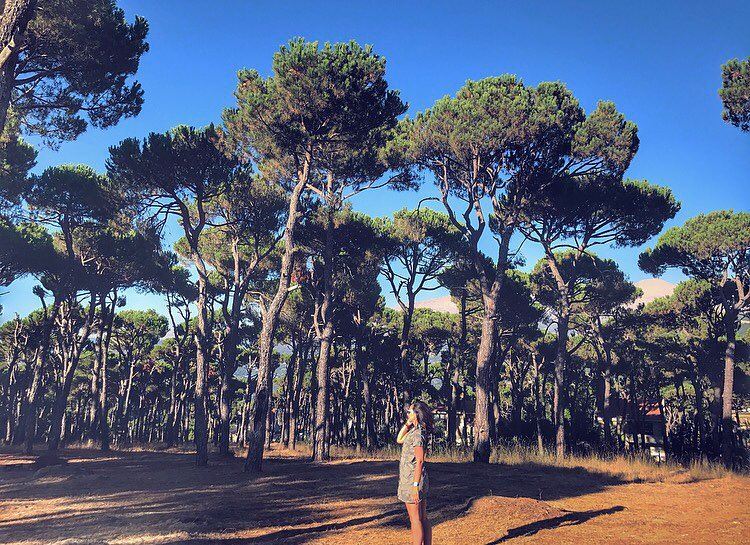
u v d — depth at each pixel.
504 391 51.47
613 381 42.94
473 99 20.67
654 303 33.91
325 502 10.09
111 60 16.19
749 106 16.64
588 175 24.72
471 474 15.44
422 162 23.22
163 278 31.27
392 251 29.20
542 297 33.53
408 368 39.38
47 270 26.30
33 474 16.23
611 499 10.52
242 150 24.05
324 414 22.44
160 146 19.91
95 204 23.14
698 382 34.62
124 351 48.69
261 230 25.09
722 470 17.56
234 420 57.25
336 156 23.33
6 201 23.38
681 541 6.35
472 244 22.81
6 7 9.28
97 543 6.58
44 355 28.70
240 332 40.41
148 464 19.98
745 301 25.33
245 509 9.30
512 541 6.47
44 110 18.42
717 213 27.33
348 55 17.56
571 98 21.69
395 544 6.43
